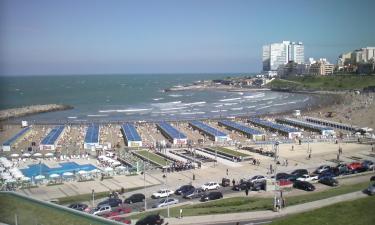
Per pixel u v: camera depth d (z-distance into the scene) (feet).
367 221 130.41
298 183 223.10
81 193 227.40
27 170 276.00
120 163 308.19
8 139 401.49
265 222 154.20
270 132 466.70
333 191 199.31
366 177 240.12
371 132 440.04
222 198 210.18
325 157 321.52
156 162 310.45
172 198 210.38
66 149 373.81
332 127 489.67
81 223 147.33
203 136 446.60
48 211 159.12
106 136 442.09
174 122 550.36
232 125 501.15
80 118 640.58
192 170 285.43
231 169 287.69
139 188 238.89
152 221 156.66
